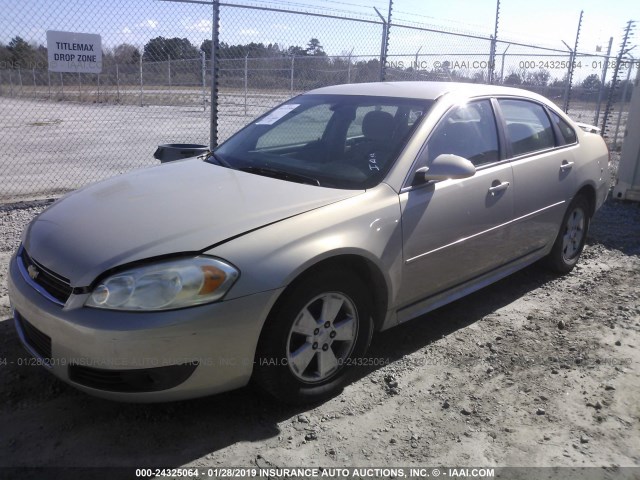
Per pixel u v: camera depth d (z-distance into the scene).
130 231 2.78
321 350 3.02
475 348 3.79
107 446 2.70
